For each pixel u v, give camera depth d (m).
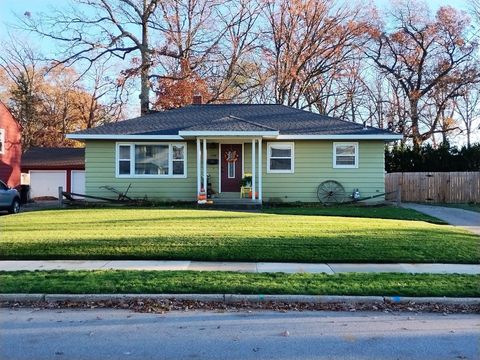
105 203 20.92
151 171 21.55
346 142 21.47
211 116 23.55
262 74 40.31
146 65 35.22
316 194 21.48
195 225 13.59
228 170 21.64
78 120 50.34
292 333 5.98
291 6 38.31
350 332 6.04
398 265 9.89
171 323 6.38
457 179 26.80
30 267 9.50
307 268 9.55
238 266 9.69
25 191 28.03
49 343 5.58
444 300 7.41
